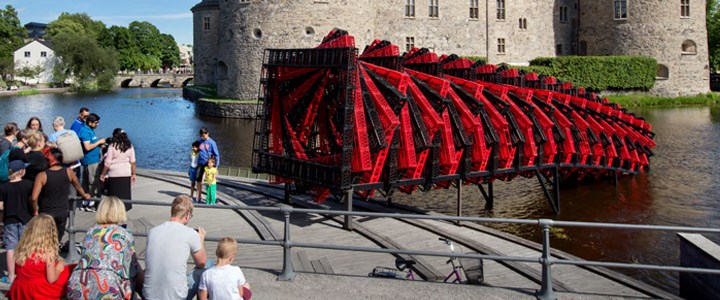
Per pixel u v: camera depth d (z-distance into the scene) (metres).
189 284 7.39
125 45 120.69
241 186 18.12
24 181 8.59
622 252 14.86
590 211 19.70
